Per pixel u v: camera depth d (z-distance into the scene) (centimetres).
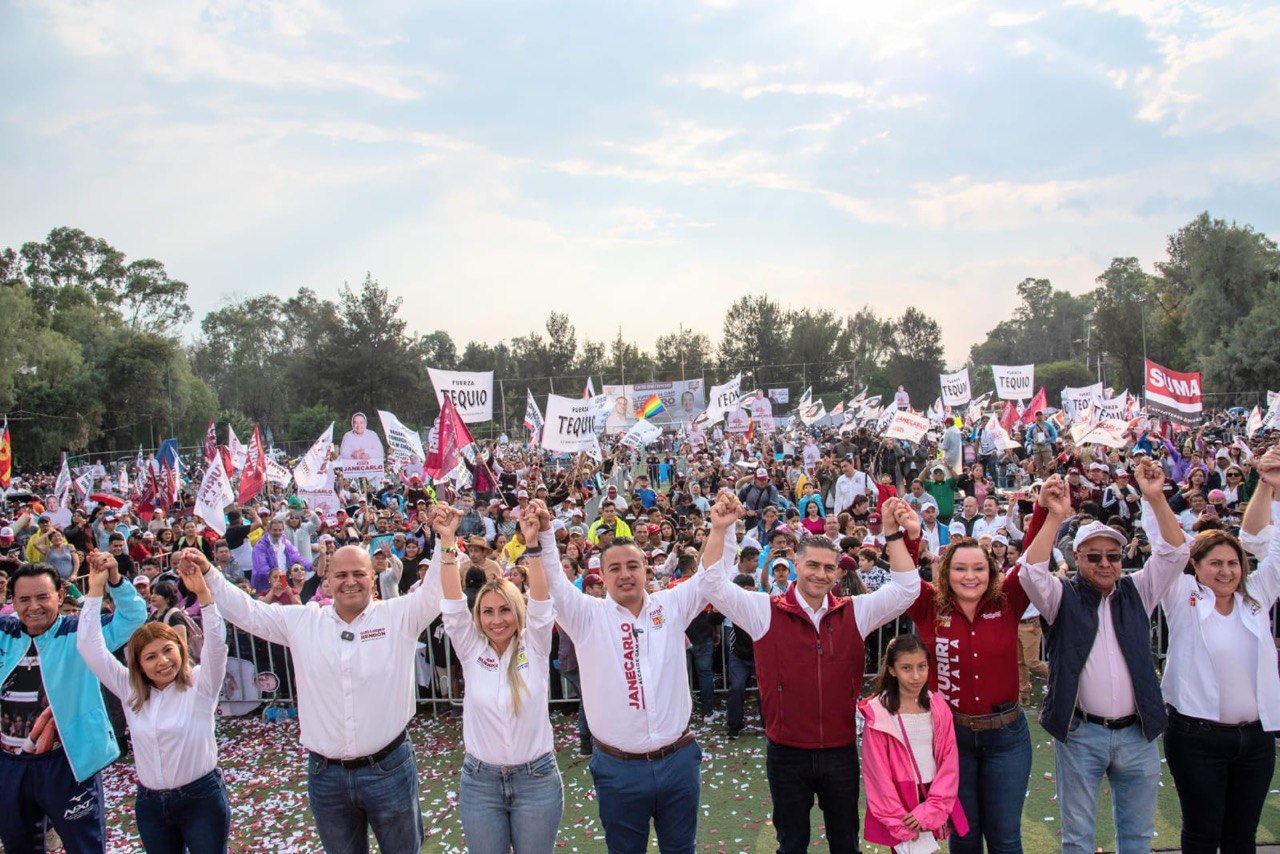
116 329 6356
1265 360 5069
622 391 5409
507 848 468
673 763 462
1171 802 641
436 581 475
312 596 1128
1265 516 507
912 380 8675
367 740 461
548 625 479
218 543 1243
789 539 934
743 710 844
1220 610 479
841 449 2402
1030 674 957
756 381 8044
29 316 5412
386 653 467
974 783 475
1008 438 2527
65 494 1862
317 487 1642
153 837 499
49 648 526
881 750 455
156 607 864
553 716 924
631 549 472
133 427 5784
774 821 486
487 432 7019
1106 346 7181
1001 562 959
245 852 662
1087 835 477
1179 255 6888
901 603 477
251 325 10425
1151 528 531
